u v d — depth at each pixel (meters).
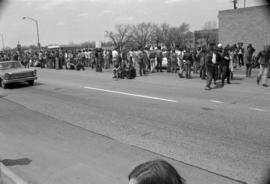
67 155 6.14
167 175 1.39
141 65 19.84
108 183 4.87
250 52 16.84
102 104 11.04
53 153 6.27
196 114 8.96
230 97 11.35
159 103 10.77
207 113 9.03
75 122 8.68
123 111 9.77
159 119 8.57
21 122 8.92
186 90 13.27
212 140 6.61
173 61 20.83
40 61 33.03
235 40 26.84
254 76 17.38
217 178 4.84
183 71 18.27
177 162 5.51
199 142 6.51
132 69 18.55
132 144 6.61
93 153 6.18
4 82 16.38
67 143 6.86
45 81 19.14
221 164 5.35
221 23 27.64
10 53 45.81
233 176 4.88
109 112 9.72
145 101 11.23
